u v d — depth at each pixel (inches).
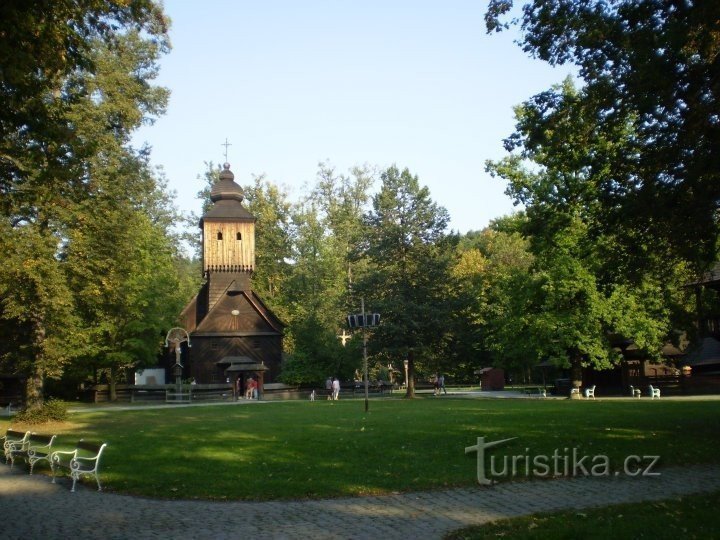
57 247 1155.3
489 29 766.5
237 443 804.6
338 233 3395.7
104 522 450.9
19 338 1253.7
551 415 1050.7
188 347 2694.4
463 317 2171.5
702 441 711.7
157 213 3137.3
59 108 593.3
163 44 1409.9
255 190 3467.0
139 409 1614.2
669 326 1898.4
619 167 774.5
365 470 602.2
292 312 3085.6
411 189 2192.4
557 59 751.7
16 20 453.7
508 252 3016.7
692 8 593.6
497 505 471.8
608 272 854.5
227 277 2723.9
